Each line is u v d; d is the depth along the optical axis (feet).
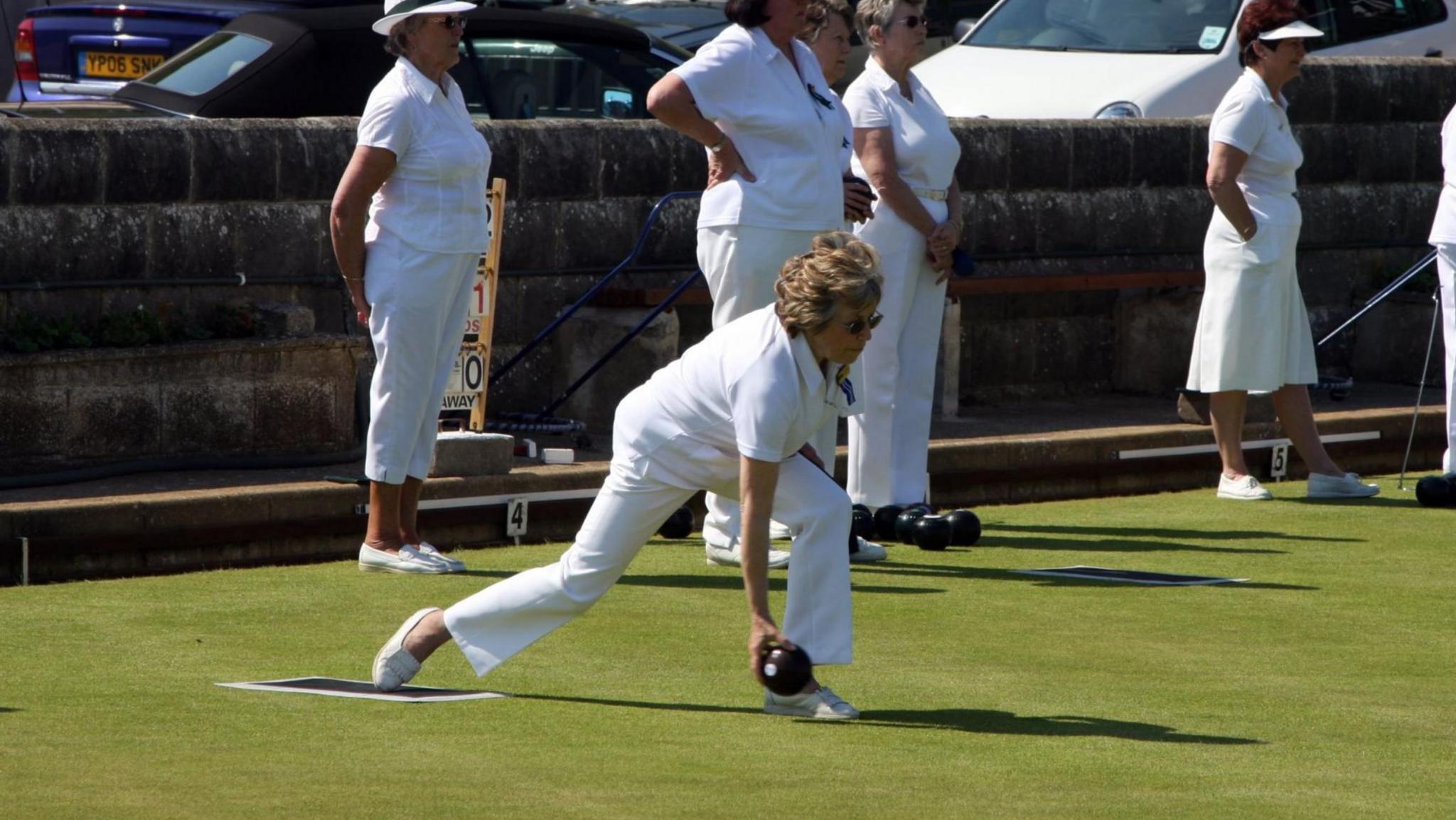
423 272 88.69
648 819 52.06
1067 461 123.65
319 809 52.44
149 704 65.51
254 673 70.69
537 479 104.58
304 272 118.01
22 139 107.55
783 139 90.12
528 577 66.44
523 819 51.75
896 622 82.28
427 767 57.31
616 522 65.10
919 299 102.83
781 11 90.02
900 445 104.47
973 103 160.45
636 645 76.79
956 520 101.65
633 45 142.31
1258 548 103.09
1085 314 149.69
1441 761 60.70
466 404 107.76
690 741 61.46
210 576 90.94
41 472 102.22
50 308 108.78
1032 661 75.05
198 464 106.01
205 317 113.50
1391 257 164.25
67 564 91.66
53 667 71.46
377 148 87.35
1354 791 56.70
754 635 64.03
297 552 98.63
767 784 56.13
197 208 113.80
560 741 61.11
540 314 126.41
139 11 148.87
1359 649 78.33
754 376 62.28
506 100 135.54
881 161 99.30
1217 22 163.32
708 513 95.35
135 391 105.40
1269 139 115.75
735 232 90.17
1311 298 160.56
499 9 137.80
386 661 67.67
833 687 69.97
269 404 110.32
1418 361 159.33
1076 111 157.07
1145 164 151.12
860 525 99.25
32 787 54.24
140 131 111.55
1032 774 57.82
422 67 88.89
